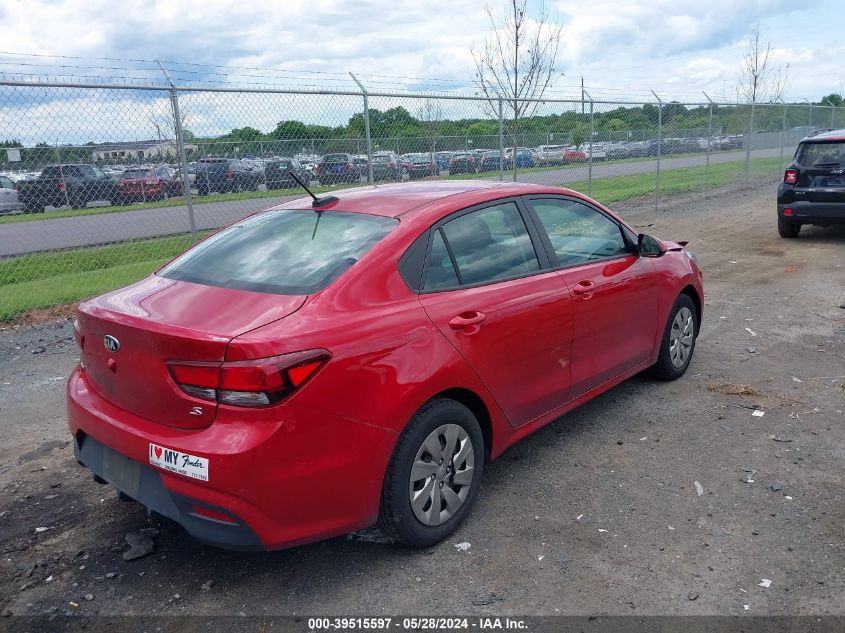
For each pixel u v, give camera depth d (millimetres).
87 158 8359
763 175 22391
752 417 4742
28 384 5785
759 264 10062
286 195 9641
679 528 3438
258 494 2666
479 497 3791
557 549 3289
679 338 5379
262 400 2646
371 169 10078
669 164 17891
